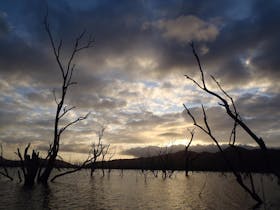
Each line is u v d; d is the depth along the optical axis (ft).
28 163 142.92
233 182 204.13
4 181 170.19
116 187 157.58
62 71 134.92
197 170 411.54
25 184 141.49
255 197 80.79
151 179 245.86
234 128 73.56
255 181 208.03
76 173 342.23
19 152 142.61
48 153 144.05
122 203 96.02
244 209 85.46
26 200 97.55
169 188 156.76
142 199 107.45
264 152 43.75
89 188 146.61
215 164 403.34
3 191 120.88
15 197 103.86
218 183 196.24
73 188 143.95
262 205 86.12
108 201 100.07
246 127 45.37
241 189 151.33
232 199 109.50
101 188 149.18
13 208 82.58
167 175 328.08
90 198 106.73
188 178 265.75
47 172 144.25
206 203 99.30
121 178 250.16
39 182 143.74
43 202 94.48
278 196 114.83
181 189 151.53
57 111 138.41
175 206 92.43
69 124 139.85
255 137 44.75
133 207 88.33
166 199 108.88
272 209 81.46
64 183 172.04
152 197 114.42
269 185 174.50
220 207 90.53
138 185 175.01
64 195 113.80
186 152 280.72
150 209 85.56
